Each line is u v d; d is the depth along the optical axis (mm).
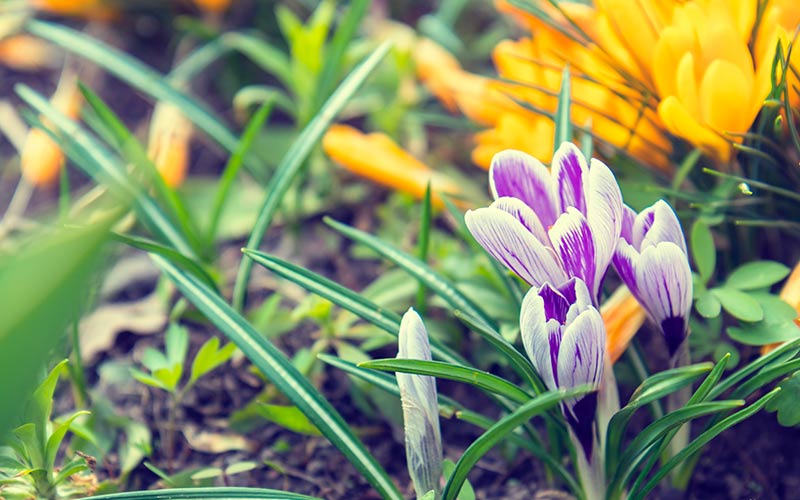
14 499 610
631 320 613
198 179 886
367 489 674
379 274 788
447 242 760
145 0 1019
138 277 793
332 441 594
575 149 559
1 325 478
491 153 701
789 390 594
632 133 660
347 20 791
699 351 642
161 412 707
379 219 829
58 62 1045
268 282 780
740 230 675
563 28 670
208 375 721
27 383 490
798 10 642
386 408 693
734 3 625
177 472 679
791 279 622
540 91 659
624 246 570
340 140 736
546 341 553
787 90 612
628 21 634
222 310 625
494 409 709
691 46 621
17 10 994
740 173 654
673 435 585
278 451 688
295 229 817
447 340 707
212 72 1006
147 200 711
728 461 666
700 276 626
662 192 649
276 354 611
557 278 554
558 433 642
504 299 670
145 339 750
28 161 843
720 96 613
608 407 585
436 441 571
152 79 800
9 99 1004
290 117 979
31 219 825
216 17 1004
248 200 838
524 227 545
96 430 688
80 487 639
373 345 698
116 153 884
